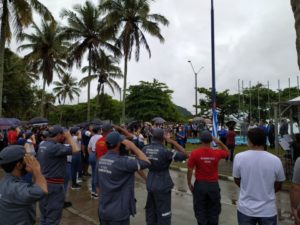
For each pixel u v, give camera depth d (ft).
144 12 101.76
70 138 18.97
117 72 159.74
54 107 277.85
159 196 18.63
